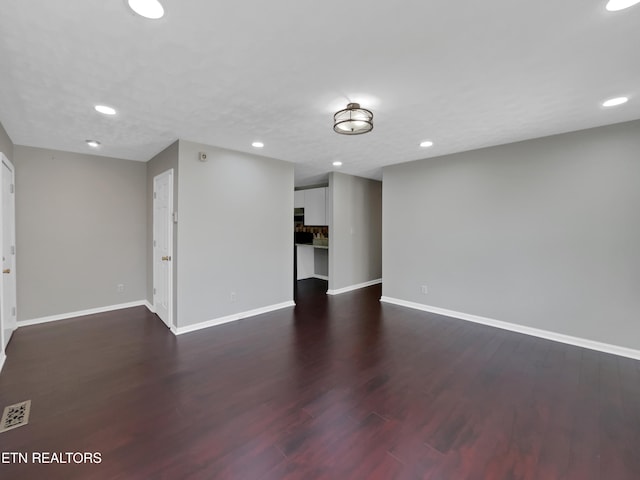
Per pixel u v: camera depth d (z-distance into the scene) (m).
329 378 2.60
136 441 1.84
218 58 1.85
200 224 3.75
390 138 3.51
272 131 3.23
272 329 3.80
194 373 2.68
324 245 7.27
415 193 4.72
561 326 3.43
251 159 4.26
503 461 1.69
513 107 2.61
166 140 3.58
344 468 1.64
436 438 1.87
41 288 3.97
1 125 2.98
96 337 3.50
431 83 2.17
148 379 2.57
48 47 1.71
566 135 3.34
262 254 4.45
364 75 2.06
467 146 3.89
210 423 2.01
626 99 2.46
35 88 2.22
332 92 2.31
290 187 4.79
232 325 3.94
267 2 1.38
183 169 3.57
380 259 6.80
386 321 4.13
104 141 3.62
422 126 3.09
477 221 4.07
